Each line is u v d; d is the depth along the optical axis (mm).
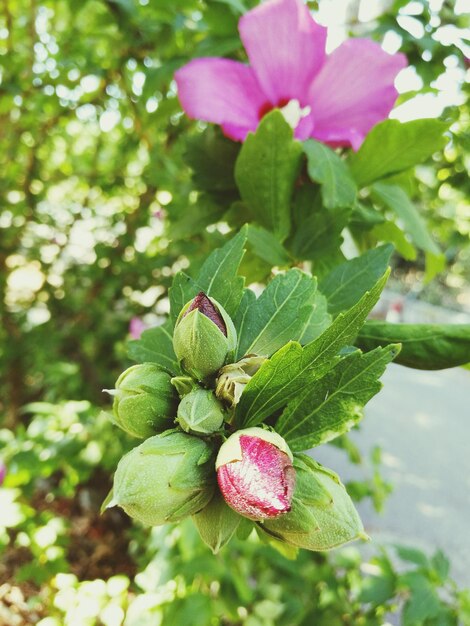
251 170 167
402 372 1843
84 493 605
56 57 459
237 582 352
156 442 103
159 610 347
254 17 162
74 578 405
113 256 568
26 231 633
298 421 111
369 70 171
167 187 370
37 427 409
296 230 178
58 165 690
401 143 167
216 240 234
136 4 316
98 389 593
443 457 1035
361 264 148
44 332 620
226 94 171
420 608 322
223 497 107
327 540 100
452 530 767
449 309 2910
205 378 113
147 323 597
